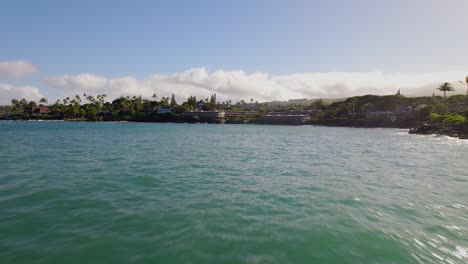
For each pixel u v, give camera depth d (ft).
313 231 25.17
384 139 171.12
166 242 22.74
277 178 49.26
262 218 28.45
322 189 41.09
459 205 33.22
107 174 51.24
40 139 140.36
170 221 27.35
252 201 34.58
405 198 36.29
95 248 21.53
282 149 105.60
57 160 68.80
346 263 19.85
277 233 24.70
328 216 29.12
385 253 21.25
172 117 620.49
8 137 151.84
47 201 33.42
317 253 21.20
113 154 82.89
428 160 75.25
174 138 163.84
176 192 38.73
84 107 652.89
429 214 29.86
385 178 49.70
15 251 20.89
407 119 387.34
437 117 319.68
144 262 19.67
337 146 120.57
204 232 24.79
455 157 82.38
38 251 20.94
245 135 209.67
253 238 23.66
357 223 27.17
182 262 19.74
